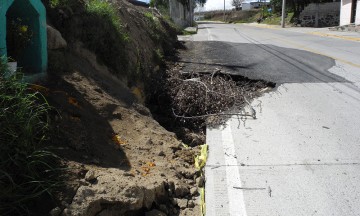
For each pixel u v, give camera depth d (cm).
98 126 432
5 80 337
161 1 2639
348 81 804
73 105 434
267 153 461
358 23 2742
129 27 845
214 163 440
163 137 485
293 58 1085
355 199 356
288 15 4544
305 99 680
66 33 552
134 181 343
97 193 304
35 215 274
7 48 440
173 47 1315
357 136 503
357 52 1216
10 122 306
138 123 491
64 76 485
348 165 421
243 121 581
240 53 1202
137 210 325
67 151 352
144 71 784
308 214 335
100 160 368
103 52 623
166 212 345
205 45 1462
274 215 336
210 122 595
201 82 742
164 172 393
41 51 452
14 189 278
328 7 3709
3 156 291
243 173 412
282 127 545
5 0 376
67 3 568
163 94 753
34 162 298
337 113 600
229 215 340
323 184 383
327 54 1173
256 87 788
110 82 581
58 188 296
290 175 404
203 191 385
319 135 510
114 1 938
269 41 1650
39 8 439
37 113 336
